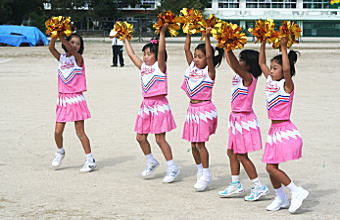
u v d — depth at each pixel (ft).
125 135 33.04
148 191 21.47
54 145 30.22
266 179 23.45
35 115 39.81
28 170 24.70
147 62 23.22
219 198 20.59
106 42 181.37
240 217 17.92
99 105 44.86
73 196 20.53
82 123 24.84
